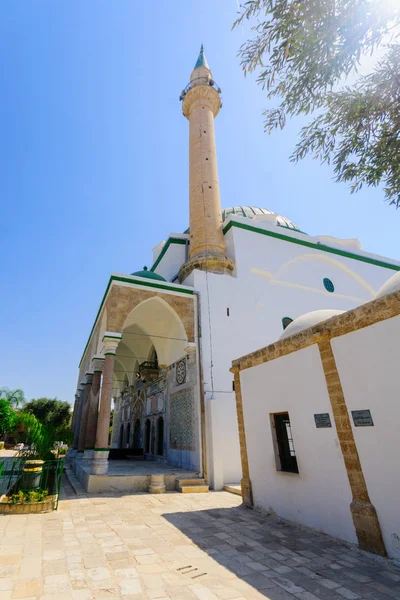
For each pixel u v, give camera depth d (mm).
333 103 4770
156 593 3176
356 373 4664
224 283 13383
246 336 12922
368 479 4297
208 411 10602
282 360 6180
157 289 11828
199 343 11734
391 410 4137
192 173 16469
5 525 5438
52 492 7840
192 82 18922
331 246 17688
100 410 9742
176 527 5477
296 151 5332
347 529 4492
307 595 3133
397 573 3602
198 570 3727
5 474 9156
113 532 5188
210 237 14641
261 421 6645
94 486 8742
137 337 17406
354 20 3807
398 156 4660
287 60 4281
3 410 24188
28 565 3818
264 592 3197
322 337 5238
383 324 4398
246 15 4164
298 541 4695
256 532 5156
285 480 5828
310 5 3791
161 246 20969
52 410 41031
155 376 15820
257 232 15562
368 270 18578
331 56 4113
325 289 16688
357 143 4867
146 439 16656
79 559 4039
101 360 13289
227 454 10391
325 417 5062
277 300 14797
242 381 7449
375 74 4344
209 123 17641
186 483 9414
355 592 3184
